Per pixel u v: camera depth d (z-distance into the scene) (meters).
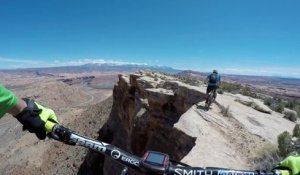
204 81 46.41
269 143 15.02
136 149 30.02
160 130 25.66
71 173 54.94
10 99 1.55
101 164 47.31
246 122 18.16
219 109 20.03
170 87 27.80
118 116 51.75
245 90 37.84
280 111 25.36
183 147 15.17
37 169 68.81
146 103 30.34
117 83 52.38
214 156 12.44
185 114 18.05
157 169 1.63
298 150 12.09
